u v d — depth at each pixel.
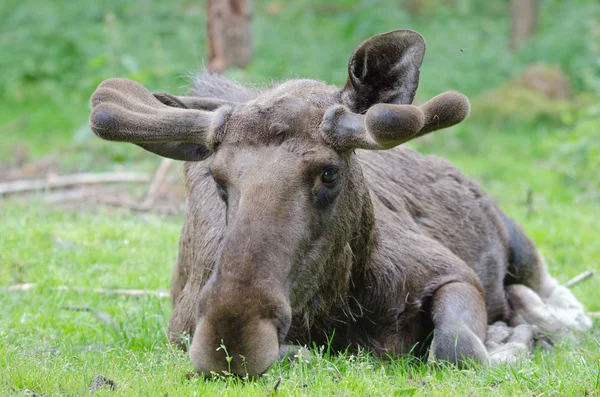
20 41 48.44
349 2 55.31
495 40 54.22
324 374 12.42
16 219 23.19
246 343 10.84
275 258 11.13
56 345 14.59
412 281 14.38
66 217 23.88
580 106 44.25
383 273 14.07
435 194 16.72
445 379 12.46
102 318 16.28
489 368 12.78
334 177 11.63
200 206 14.34
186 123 12.05
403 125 10.73
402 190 16.17
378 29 52.03
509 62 50.31
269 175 11.36
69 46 48.03
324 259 11.93
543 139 41.06
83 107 43.97
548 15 57.56
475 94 47.81
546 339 15.80
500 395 11.77
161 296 17.70
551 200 29.86
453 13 58.34
